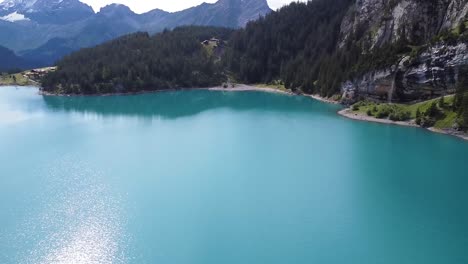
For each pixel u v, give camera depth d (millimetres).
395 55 148625
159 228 63500
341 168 90500
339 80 184625
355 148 105562
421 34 165750
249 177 85250
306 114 154500
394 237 60844
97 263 54688
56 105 183125
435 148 103250
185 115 156375
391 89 145375
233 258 55688
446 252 57031
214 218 66938
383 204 71875
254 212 68875
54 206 71312
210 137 119625
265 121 142125
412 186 79875
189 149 107000
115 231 62781
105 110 169500
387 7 193625
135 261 55094
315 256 56156
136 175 86562
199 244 59062
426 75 131750
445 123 116250
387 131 121625
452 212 68562
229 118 148750
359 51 190750
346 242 59719
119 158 99062
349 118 143375
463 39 121750
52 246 58625
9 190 78500
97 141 115625
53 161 96500
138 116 154750
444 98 124375
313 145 109250
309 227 63906
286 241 59844
